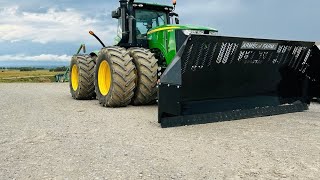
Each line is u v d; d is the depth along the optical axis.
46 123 5.31
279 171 2.91
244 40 5.49
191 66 5.29
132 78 6.93
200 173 2.88
